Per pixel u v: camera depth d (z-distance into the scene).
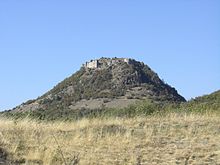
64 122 22.97
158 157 16.62
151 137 19.53
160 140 19.05
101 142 18.45
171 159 16.33
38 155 15.87
